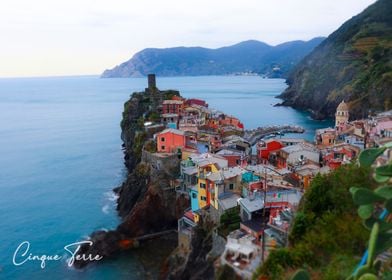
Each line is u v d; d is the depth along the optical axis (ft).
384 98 575.79
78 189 340.59
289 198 174.40
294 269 84.17
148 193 252.83
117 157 457.68
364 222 22.89
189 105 503.61
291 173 225.76
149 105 503.20
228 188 198.70
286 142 342.85
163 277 193.57
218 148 323.98
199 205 219.00
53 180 367.86
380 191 22.80
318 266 81.82
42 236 248.73
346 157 252.01
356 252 81.05
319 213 98.17
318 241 86.84
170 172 272.92
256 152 368.27
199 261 177.47
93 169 406.62
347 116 497.46
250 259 127.85
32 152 487.20
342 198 95.66
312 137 501.56
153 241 238.68
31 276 201.98
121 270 205.87
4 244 238.07
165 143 298.15
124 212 282.97
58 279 198.59
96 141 553.64
